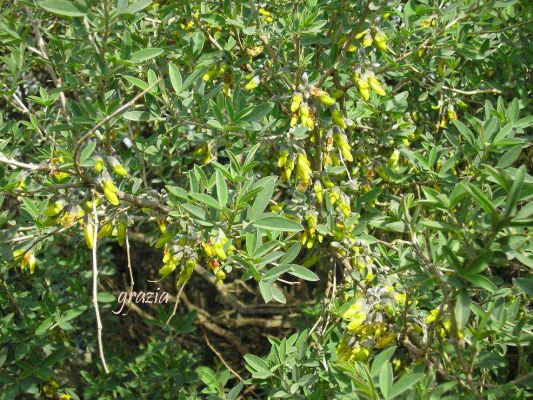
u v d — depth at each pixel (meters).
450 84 1.32
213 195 0.97
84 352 1.75
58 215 0.97
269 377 1.10
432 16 1.22
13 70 1.15
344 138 1.13
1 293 1.41
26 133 1.29
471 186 0.73
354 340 0.99
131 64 0.93
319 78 1.14
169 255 0.99
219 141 1.30
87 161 0.94
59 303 1.47
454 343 0.82
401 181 1.27
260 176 1.40
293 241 1.11
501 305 0.87
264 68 1.15
